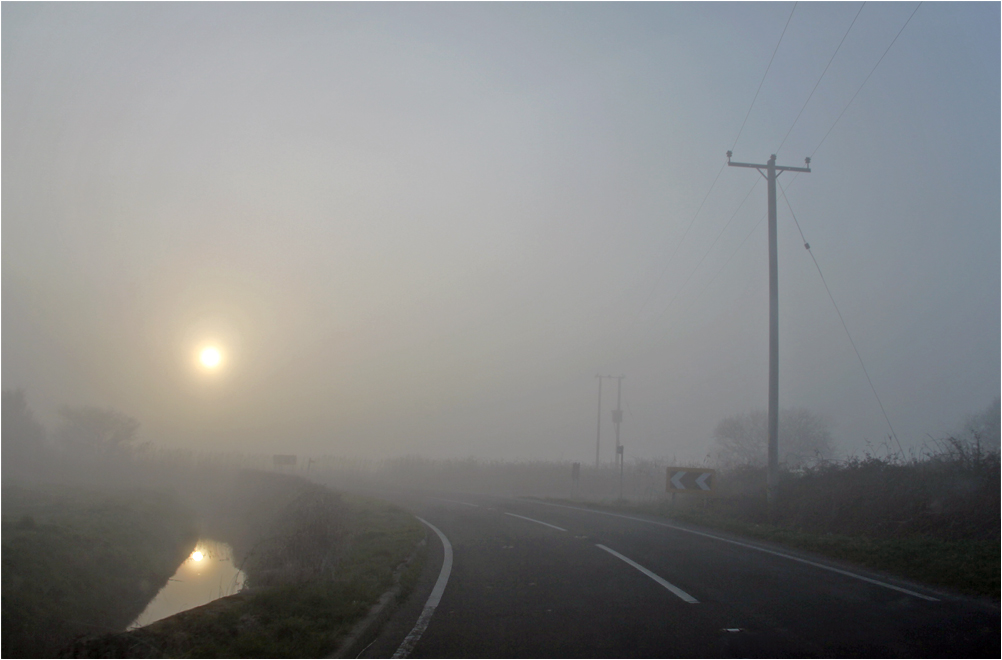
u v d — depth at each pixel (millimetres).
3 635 13102
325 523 14500
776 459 20250
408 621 8164
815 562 12453
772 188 21938
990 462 15781
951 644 6863
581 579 10641
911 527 15180
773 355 20938
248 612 8047
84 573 17828
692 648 6738
